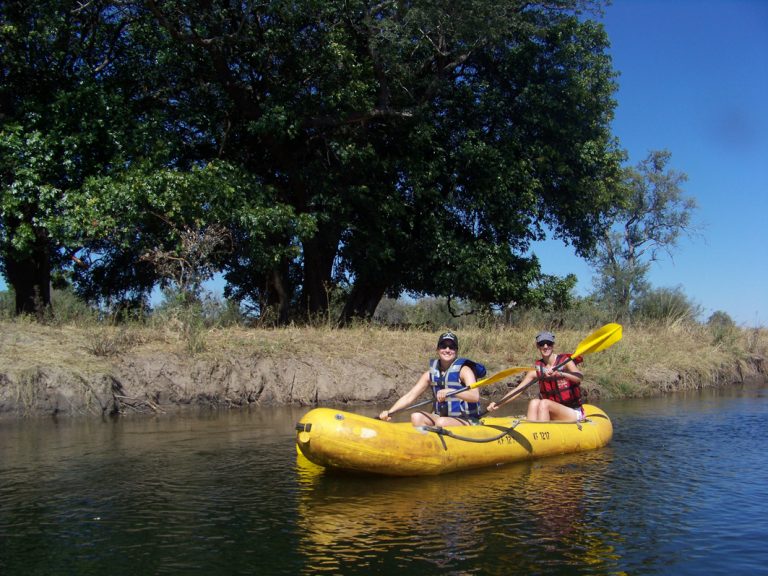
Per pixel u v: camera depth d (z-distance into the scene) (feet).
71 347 36.63
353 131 54.90
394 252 56.70
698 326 65.98
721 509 17.74
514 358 45.83
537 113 59.77
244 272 62.95
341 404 37.99
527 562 14.10
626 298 94.84
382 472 20.63
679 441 27.53
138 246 48.37
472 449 22.11
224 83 51.75
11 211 45.34
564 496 18.94
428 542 15.21
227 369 37.37
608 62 62.80
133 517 16.96
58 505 17.92
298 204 56.70
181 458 23.54
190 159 55.16
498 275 58.44
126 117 48.80
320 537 15.52
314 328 47.03
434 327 58.18
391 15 54.13
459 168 58.85
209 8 49.19
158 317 42.63
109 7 52.95
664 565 13.99
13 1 48.88
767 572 13.66
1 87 48.78
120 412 33.76
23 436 27.58
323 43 51.52
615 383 45.80
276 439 27.09
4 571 13.65
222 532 15.85
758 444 26.81
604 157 64.39
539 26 60.34
